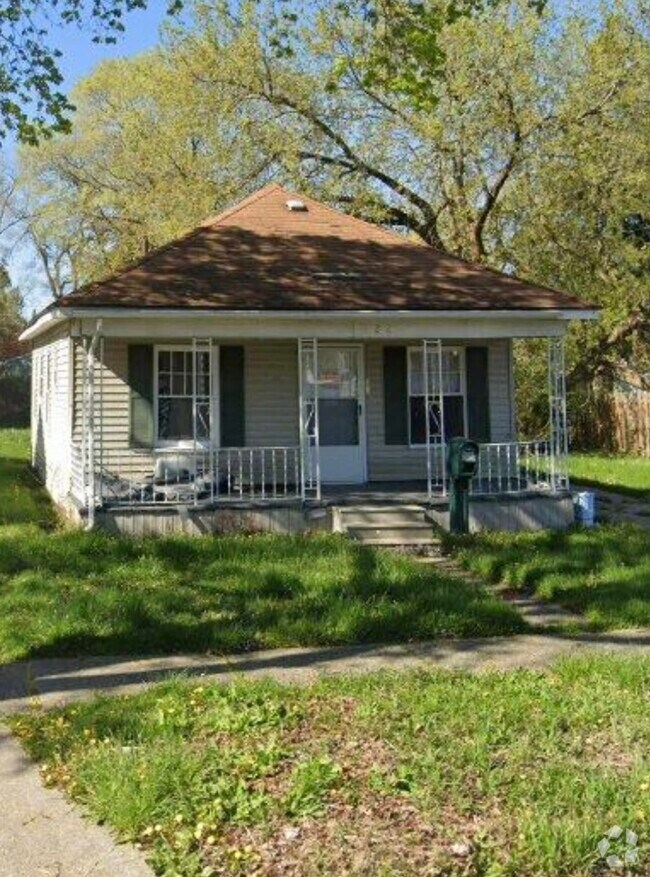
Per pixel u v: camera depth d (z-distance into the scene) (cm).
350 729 558
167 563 1057
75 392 1463
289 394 1541
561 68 2431
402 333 1376
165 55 2517
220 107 2503
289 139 2489
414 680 667
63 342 1603
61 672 729
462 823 436
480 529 1341
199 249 1484
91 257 3728
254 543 1141
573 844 407
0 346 4919
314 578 970
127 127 2855
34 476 2042
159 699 623
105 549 1109
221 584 966
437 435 1580
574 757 512
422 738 538
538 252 2661
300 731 559
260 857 410
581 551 1141
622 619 873
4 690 686
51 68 1345
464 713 581
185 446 1489
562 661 719
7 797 492
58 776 511
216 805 451
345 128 2525
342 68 1457
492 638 830
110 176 3544
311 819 442
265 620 845
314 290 1380
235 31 2453
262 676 704
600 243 2628
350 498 1337
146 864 415
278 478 1539
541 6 1305
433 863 400
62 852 429
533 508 1359
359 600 888
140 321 1291
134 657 771
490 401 1598
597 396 3066
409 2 1263
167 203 2650
